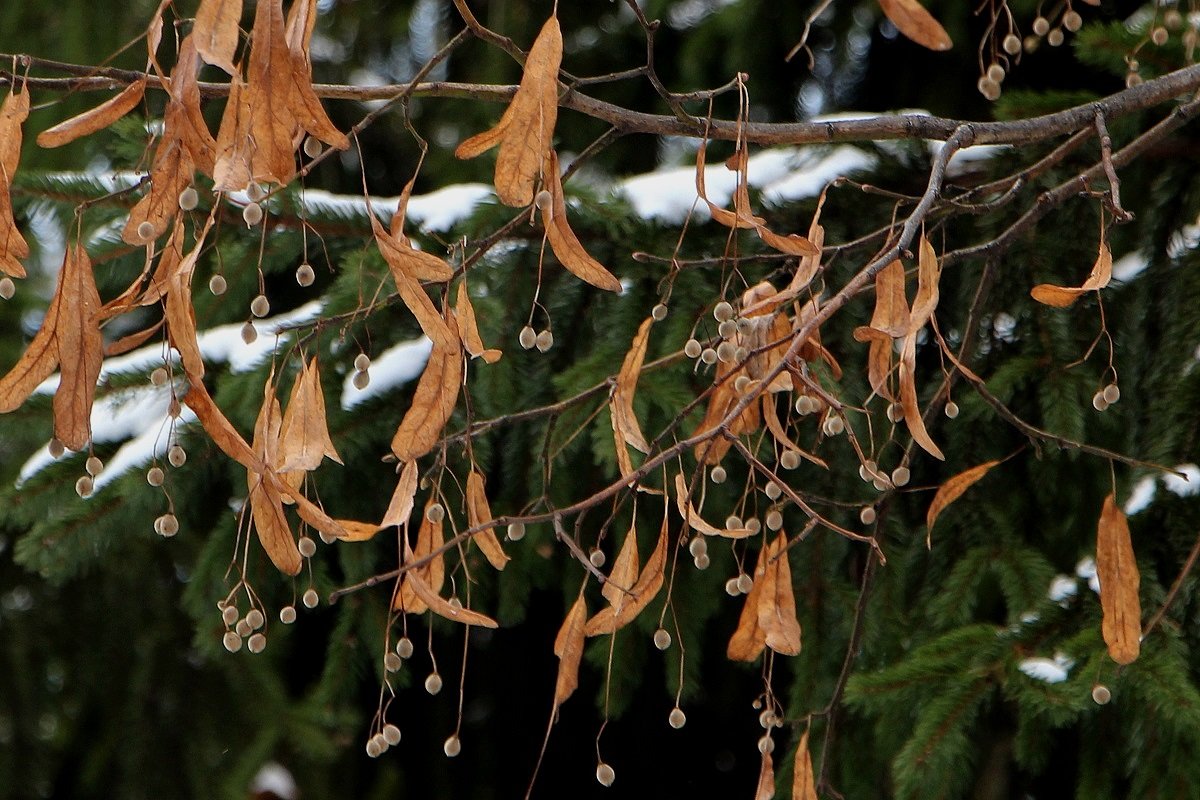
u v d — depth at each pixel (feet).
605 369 9.04
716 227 9.16
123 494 9.12
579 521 7.92
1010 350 9.11
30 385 7.79
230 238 9.15
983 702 8.80
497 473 9.39
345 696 9.44
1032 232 9.08
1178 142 9.12
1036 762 8.75
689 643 9.27
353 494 9.27
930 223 9.11
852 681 8.70
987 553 9.00
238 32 7.69
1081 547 9.25
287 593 9.47
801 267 7.97
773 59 12.29
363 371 7.93
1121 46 8.98
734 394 8.14
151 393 9.33
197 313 9.19
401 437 7.87
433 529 8.12
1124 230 9.22
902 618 9.08
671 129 8.13
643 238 9.14
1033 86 11.71
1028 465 9.14
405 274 7.80
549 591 12.47
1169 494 8.88
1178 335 9.01
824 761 8.46
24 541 9.17
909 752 8.60
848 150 9.25
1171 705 8.47
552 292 9.21
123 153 9.04
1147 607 8.73
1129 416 9.11
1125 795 8.80
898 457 9.16
